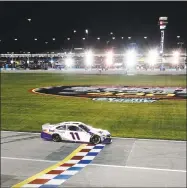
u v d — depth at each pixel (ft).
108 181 58.34
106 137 82.84
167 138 90.07
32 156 73.10
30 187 56.29
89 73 344.49
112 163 67.97
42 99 165.37
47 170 64.28
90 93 184.24
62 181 58.65
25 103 153.69
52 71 364.79
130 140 87.04
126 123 110.42
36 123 111.45
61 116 123.34
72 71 361.92
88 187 56.03
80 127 84.84
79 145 81.76
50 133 85.66
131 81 255.50
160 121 113.19
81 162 68.80
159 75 322.34
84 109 136.67
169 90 195.00
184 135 93.71
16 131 98.63
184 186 55.93
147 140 87.04
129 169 64.54
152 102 152.35
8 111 133.90
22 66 450.30
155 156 72.74
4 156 73.10
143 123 110.32
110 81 255.70
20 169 64.95
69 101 157.79
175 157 71.92
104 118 119.03
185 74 328.49
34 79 279.49
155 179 59.16
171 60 420.36
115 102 153.07
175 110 132.87
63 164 67.72
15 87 220.43
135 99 161.17
